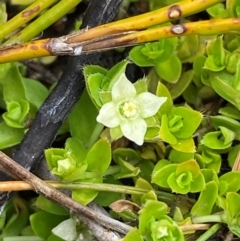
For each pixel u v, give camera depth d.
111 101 0.15
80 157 0.15
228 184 0.15
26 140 0.15
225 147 0.15
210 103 0.16
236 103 0.15
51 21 0.15
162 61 0.15
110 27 0.14
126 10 0.16
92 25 0.15
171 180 0.15
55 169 0.14
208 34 0.14
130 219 0.15
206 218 0.15
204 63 0.15
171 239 0.14
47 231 0.15
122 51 0.16
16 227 0.16
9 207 0.16
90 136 0.15
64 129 0.16
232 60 0.15
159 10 0.14
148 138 0.15
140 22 0.14
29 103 0.16
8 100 0.15
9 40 0.15
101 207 0.15
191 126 0.15
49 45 0.14
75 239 0.15
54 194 0.14
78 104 0.15
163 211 0.14
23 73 0.16
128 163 0.15
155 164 0.15
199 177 0.15
